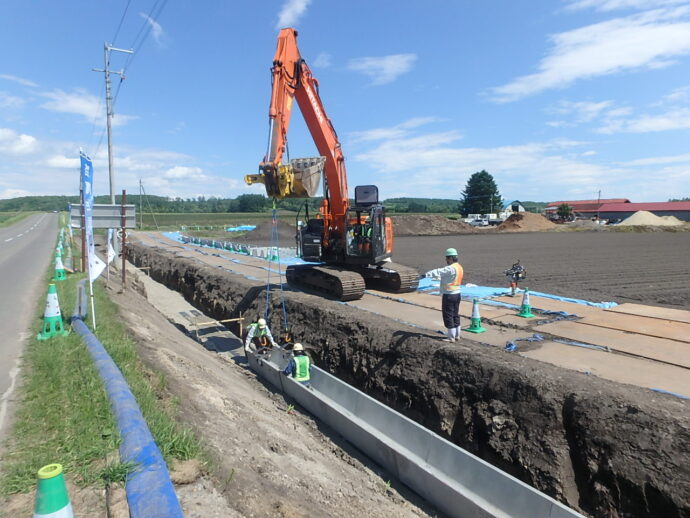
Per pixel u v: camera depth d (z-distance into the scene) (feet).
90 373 19.80
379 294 52.75
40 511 7.24
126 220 50.14
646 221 230.89
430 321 39.37
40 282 52.24
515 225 215.10
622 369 26.58
